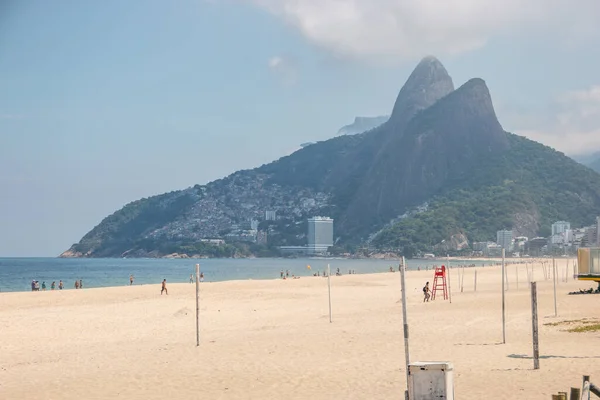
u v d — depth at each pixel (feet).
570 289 222.69
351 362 79.25
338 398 60.49
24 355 96.78
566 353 80.07
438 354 82.99
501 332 102.89
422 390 36.42
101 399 62.85
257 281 352.69
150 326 131.95
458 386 62.39
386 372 72.02
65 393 65.82
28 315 157.89
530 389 60.29
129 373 75.82
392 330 110.22
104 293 253.03
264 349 91.30
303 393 63.05
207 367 78.23
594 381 62.85
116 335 118.83
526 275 402.93
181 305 183.73
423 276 416.87
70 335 120.06
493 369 70.85
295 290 258.78
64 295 241.76
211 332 118.11
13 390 67.87
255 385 67.41
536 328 70.49
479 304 157.69
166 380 71.10
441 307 154.71
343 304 183.42
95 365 83.05
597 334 95.81
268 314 154.40
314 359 82.02
